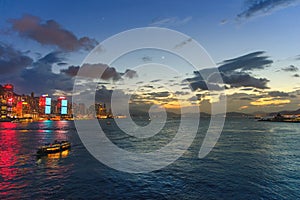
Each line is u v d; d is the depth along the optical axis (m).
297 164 60.38
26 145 100.50
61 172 52.75
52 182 44.94
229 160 66.25
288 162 62.91
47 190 40.47
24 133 172.12
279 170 53.94
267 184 43.53
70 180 46.31
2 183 44.31
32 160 66.94
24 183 44.44
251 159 67.56
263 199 36.34
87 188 41.62
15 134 162.75
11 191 40.03
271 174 50.38
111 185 43.28
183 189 41.06
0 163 62.69
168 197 37.38
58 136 147.00
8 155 75.12
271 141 112.44
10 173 51.84
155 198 37.00
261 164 60.59
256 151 82.31
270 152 79.94
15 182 45.00
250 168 56.16
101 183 44.47
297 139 120.81
